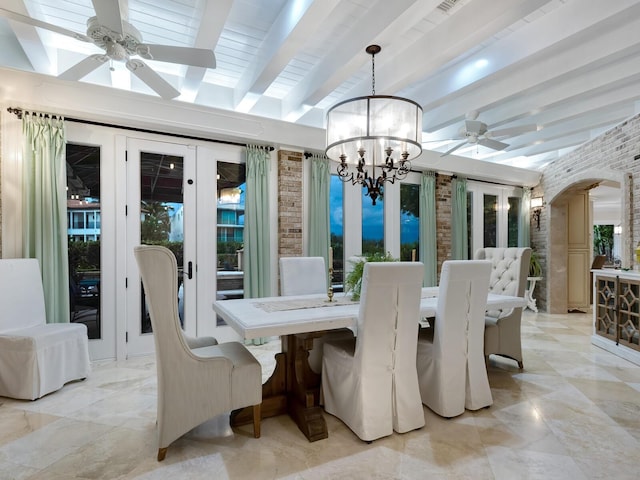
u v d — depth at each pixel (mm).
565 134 4609
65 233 3225
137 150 3611
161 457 1838
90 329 3428
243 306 2490
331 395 2338
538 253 6531
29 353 2553
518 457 1863
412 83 3467
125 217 3551
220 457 1875
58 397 2617
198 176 3898
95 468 1774
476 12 2363
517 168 6285
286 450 1941
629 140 4215
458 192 5793
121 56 2201
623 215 4258
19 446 1970
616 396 2629
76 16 2678
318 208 4438
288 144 4215
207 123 3721
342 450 1941
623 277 3598
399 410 2109
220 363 1961
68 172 3363
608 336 3822
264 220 4121
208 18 2271
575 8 2402
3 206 3031
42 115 3162
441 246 5641
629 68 3012
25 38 2598
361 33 2627
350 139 2492
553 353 3715
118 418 2299
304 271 3361
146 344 3639
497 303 2742
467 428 2172
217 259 4008
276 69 2963
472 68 3176
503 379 2973
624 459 1839
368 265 1973
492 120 4234
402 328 2109
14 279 2791
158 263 1770
